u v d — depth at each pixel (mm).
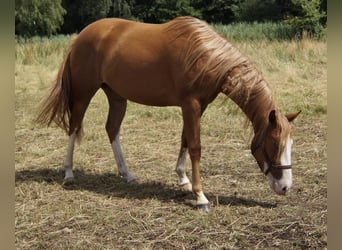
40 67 12367
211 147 5570
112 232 3408
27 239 3309
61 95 4418
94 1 32188
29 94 8852
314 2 18734
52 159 5164
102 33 4227
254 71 3680
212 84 3689
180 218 3623
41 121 4484
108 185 4395
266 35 19094
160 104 4055
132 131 6270
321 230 3375
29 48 14609
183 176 4246
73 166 4902
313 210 3746
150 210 3768
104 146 5613
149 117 6980
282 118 3516
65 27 33219
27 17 26625
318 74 10023
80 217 3645
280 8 30750
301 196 4066
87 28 4430
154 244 3232
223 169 4805
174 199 4035
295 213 3684
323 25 18953
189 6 33688
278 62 11336
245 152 5375
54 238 3314
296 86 8930
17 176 4555
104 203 3930
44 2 27172
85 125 6484
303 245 3201
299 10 19750
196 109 3758
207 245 3215
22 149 5500
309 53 12461
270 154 3533
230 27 21719
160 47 3867
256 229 3432
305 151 5344
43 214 3707
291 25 19047
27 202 3936
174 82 3822
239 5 33844
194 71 3672
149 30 4035
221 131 6145
